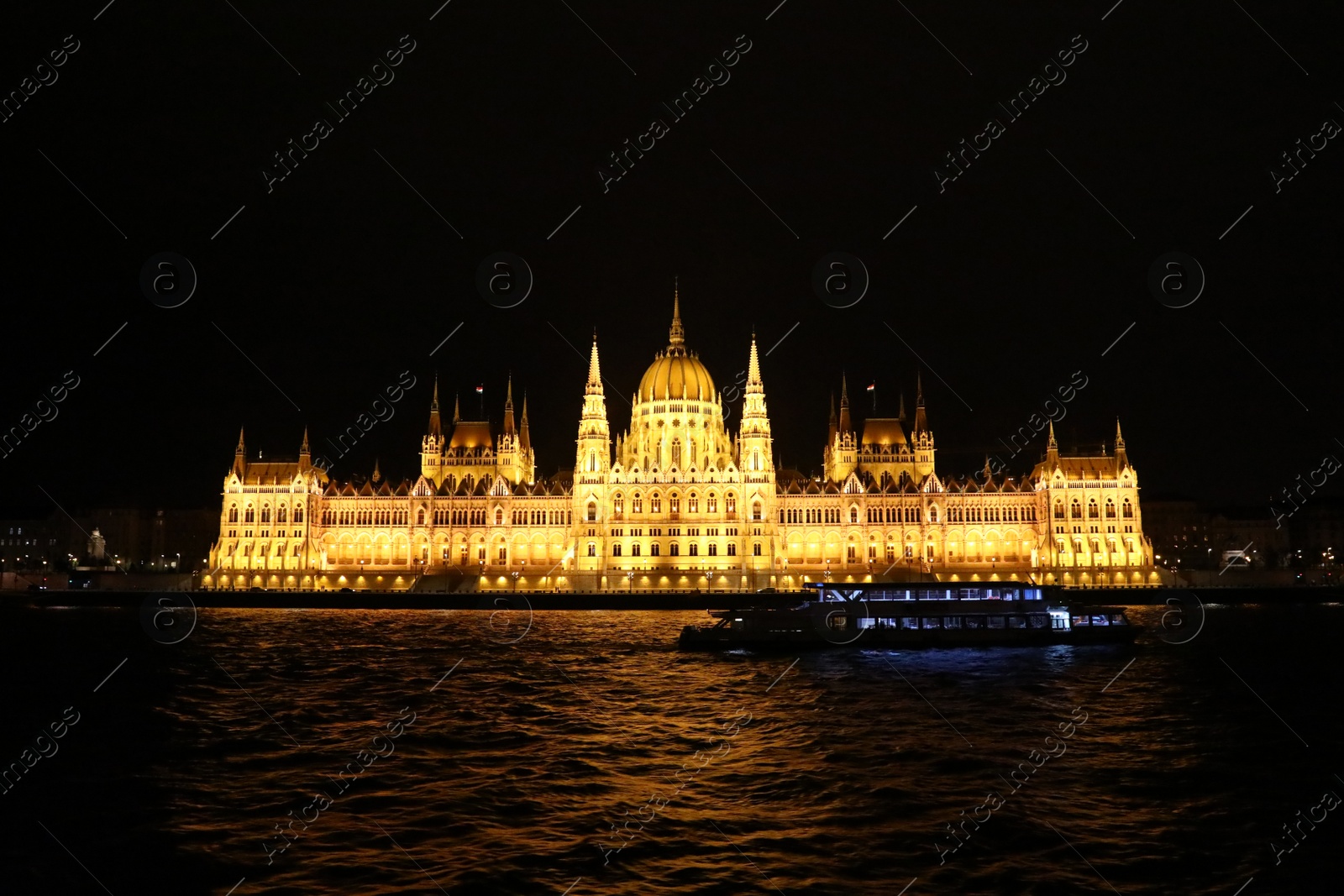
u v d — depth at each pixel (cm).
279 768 6188
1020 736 7031
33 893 4297
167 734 7125
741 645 11931
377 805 5409
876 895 4284
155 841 4875
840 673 10106
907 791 5672
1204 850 4803
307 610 19775
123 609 19825
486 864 4591
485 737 7031
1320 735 7094
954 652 11688
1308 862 4650
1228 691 8906
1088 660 11019
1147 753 6544
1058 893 4328
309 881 4412
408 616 17988
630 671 10269
